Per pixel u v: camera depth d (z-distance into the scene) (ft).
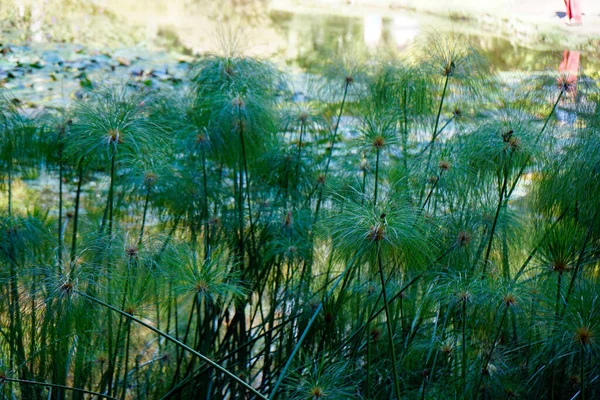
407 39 24.59
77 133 7.21
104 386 7.55
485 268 7.26
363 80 9.09
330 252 8.00
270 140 8.34
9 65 21.44
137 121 7.34
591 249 7.33
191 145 8.05
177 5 29.86
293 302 8.21
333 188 8.32
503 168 7.27
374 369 7.74
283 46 23.97
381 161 8.23
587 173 7.03
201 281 6.64
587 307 6.35
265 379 8.28
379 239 5.99
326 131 9.25
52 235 8.18
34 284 7.27
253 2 30.76
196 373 7.68
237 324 8.64
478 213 7.50
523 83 9.14
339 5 30.45
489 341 7.07
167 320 8.46
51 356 7.30
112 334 7.38
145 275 6.84
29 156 8.26
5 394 7.19
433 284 7.11
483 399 7.31
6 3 28.30
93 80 19.90
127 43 25.13
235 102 7.79
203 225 8.40
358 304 7.91
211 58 8.59
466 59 8.46
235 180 8.50
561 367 7.12
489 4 29.48
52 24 26.45
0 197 11.62
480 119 8.32
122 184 8.13
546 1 29.89
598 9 28.71
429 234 6.93
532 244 7.87
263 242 8.41
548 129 7.99
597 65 17.87
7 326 7.69
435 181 7.65
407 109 8.82
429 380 7.32
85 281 6.58
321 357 7.54
